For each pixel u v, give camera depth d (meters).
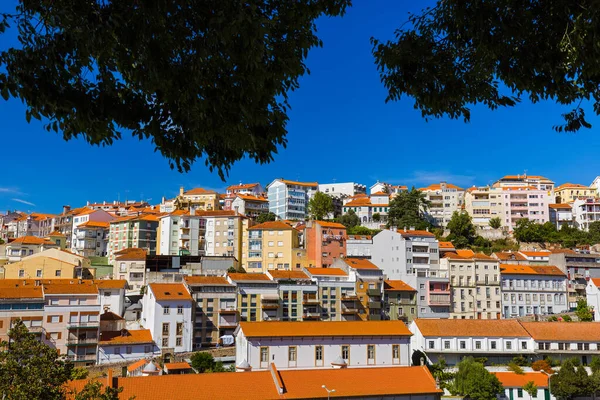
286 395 57.56
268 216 195.25
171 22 13.38
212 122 14.32
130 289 124.69
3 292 83.31
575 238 182.88
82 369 48.62
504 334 96.06
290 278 113.81
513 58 16.34
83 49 13.02
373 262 144.00
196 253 153.38
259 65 14.09
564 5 14.90
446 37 17.69
